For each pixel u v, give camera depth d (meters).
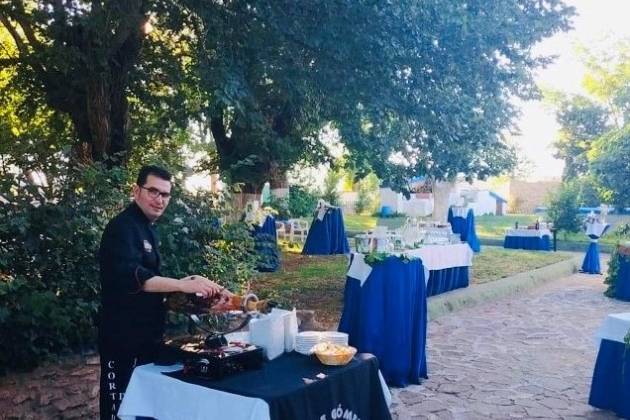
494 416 4.59
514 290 11.00
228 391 2.34
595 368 4.77
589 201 23.77
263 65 7.36
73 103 7.85
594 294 10.91
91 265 4.49
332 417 2.53
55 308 4.11
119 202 4.73
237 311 2.77
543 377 5.64
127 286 2.70
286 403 2.29
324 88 7.47
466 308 9.33
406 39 6.52
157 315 2.81
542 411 4.71
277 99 9.69
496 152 9.93
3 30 10.09
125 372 2.76
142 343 2.75
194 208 5.31
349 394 2.66
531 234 18.11
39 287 4.29
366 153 8.51
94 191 4.59
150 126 9.14
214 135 10.62
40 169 4.46
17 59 8.34
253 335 2.83
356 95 7.24
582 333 7.61
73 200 4.41
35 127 9.38
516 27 7.60
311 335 2.94
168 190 2.90
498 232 24.45
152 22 7.59
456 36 6.96
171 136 9.55
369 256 5.36
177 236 5.07
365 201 33.34
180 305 2.72
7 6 6.93
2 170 4.36
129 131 8.79
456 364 6.08
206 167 9.07
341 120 8.30
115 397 2.78
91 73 7.05
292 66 7.21
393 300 5.25
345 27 6.39
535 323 8.22
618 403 4.61
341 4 6.20
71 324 4.23
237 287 5.43
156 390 2.53
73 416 4.16
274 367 2.68
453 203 17.28
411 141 8.38
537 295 10.77
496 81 7.90
